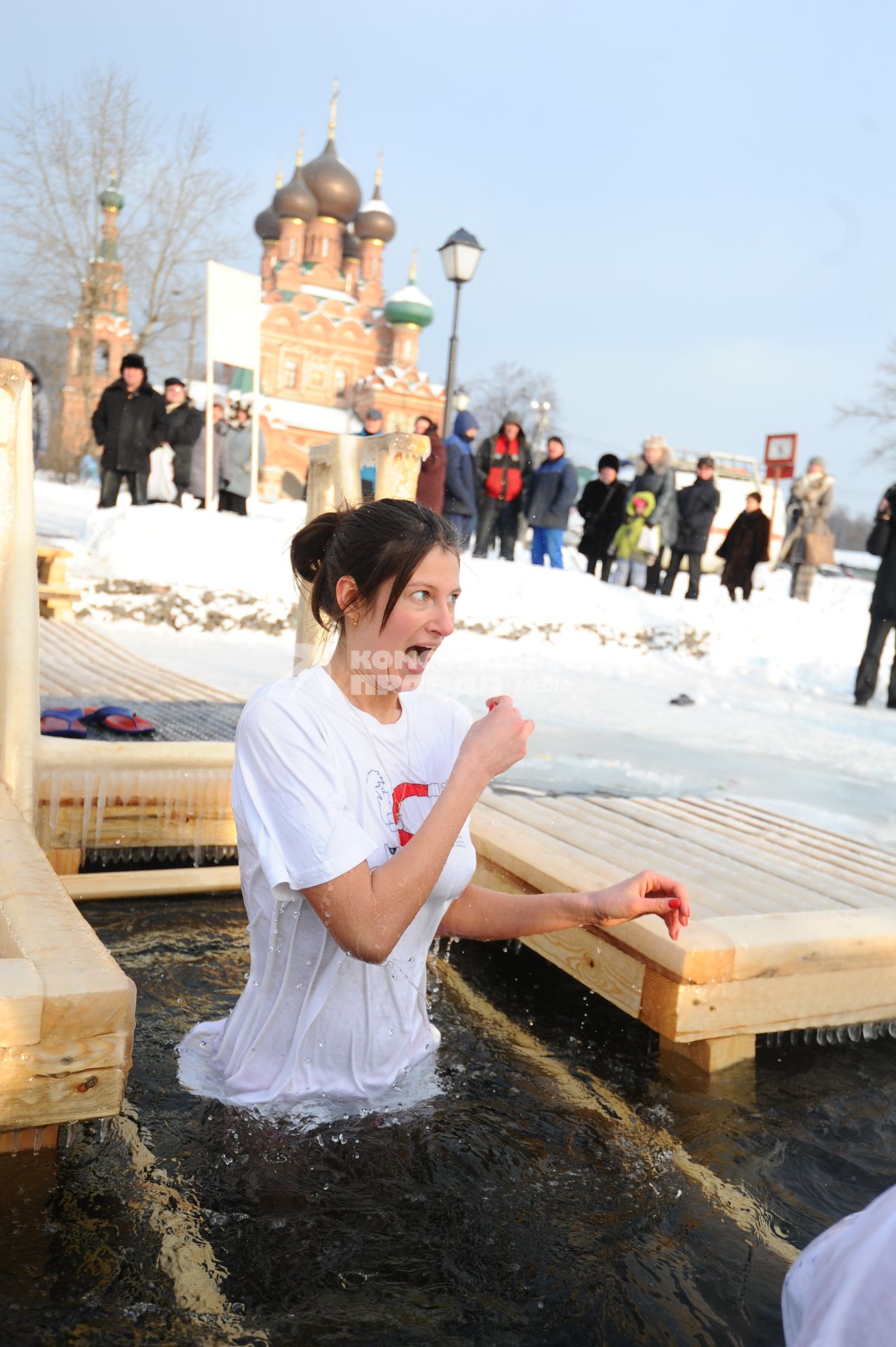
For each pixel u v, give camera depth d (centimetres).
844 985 226
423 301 5169
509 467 1222
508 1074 208
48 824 294
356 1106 183
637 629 1073
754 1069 222
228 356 1200
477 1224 158
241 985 241
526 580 1084
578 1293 145
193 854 321
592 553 1334
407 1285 144
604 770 468
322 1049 181
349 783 172
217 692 474
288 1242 150
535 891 262
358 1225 155
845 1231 93
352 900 157
